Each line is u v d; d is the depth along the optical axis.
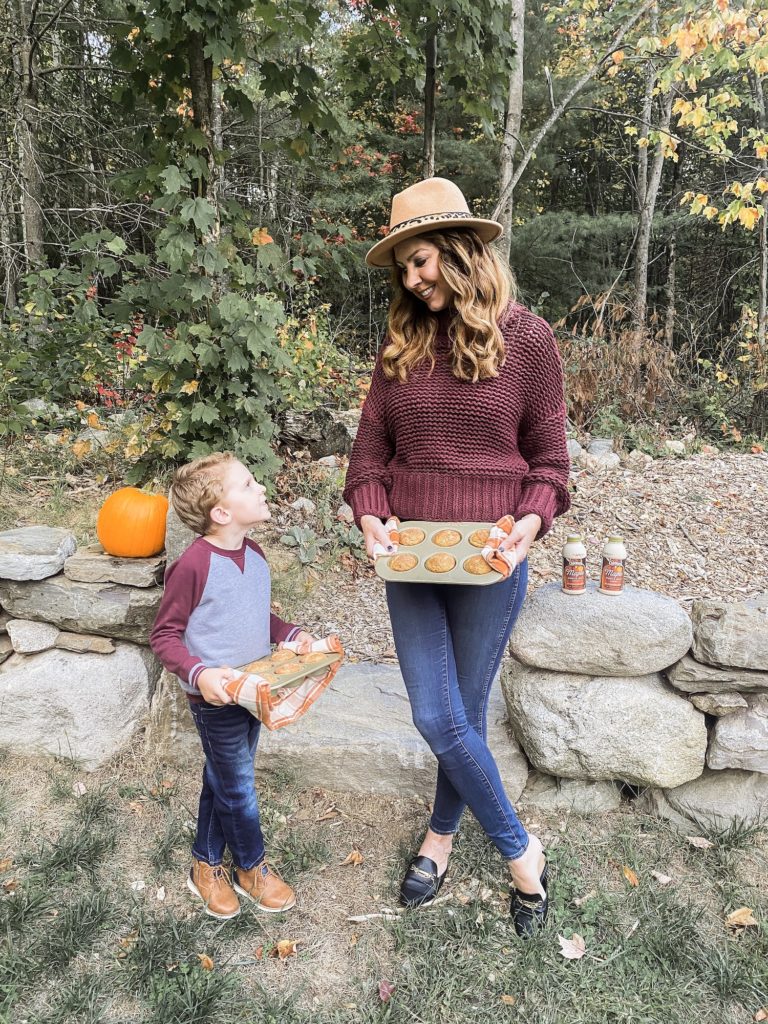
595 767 2.31
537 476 1.77
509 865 1.95
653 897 2.05
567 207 15.81
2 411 4.76
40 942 1.88
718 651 2.22
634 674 2.32
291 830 2.34
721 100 6.42
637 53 6.72
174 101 3.79
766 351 7.02
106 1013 1.72
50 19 8.03
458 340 1.66
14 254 7.86
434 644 1.83
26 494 4.18
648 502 4.65
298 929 1.98
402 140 11.69
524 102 11.00
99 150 8.75
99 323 5.40
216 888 2.00
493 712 2.60
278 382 4.09
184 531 2.57
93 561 2.63
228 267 3.48
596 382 6.15
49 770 2.56
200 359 3.48
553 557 3.99
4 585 2.65
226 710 1.78
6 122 8.61
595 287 11.69
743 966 1.83
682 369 7.26
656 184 9.98
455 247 1.65
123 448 4.34
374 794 2.48
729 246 12.55
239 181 9.82
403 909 2.04
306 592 3.57
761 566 3.95
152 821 2.35
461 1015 1.72
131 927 1.96
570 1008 1.74
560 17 9.72
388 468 1.88
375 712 2.60
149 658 2.77
